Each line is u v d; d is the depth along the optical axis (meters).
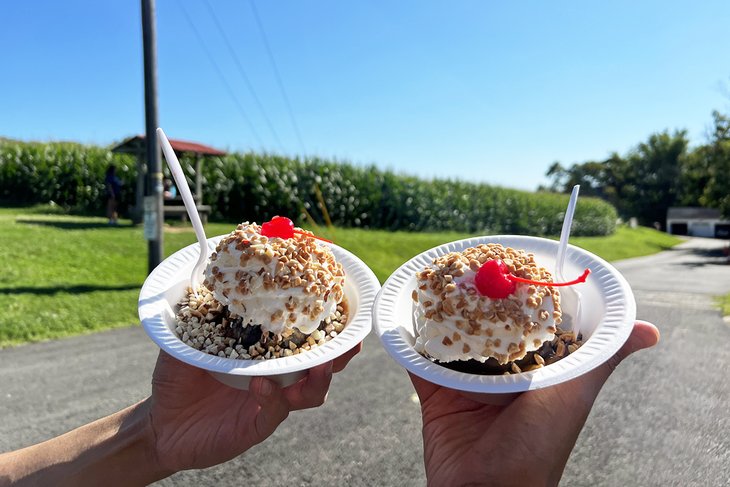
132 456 0.28
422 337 0.27
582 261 0.29
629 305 0.25
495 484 0.21
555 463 0.22
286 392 0.26
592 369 0.22
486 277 0.26
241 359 0.27
